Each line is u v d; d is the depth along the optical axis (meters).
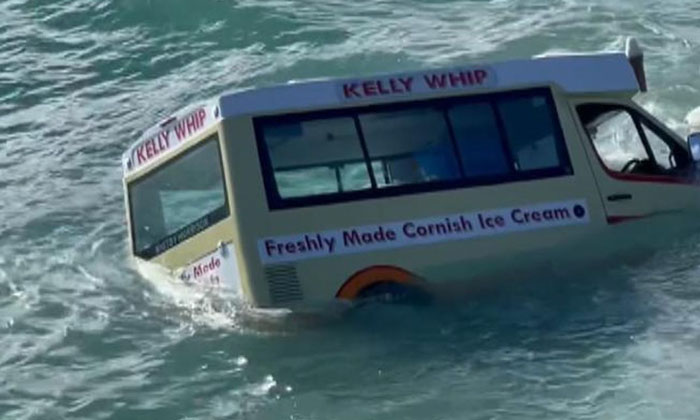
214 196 17.28
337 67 29.28
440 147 17.56
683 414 14.20
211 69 29.67
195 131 17.45
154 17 31.69
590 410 14.45
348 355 16.23
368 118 17.41
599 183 18.05
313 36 30.83
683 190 18.52
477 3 33.09
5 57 30.48
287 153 17.08
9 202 22.66
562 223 17.83
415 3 33.16
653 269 17.73
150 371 16.30
